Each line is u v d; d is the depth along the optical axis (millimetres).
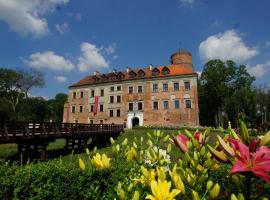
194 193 973
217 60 49719
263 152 863
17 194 4648
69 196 4754
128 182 1515
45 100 66125
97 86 45500
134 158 1642
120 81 43250
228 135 1223
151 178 1261
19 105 51625
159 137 1680
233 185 1144
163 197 959
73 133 19594
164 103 39656
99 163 1731
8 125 12891
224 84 48875
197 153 1300
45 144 16281
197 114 37438
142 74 42531
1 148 20938
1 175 4586
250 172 817
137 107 41281
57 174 5004
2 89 49375
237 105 42688
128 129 35531
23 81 48125
